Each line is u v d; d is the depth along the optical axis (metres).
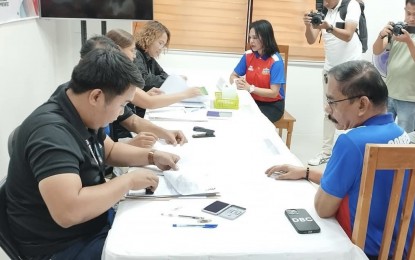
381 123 1.19
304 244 1.07
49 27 2.89
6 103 2.16
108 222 1.38
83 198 1.06
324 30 3.53
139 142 1.71
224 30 4.12
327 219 1.20
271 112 3.36
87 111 1.18
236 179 1.44
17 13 2.28
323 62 4.14
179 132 1.85
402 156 1.04
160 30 3.04
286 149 1.78
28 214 1.19
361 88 1.15
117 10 3.00
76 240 1.25
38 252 1.23
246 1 4.04
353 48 3.48
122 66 1.15
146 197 1.28
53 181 1.03
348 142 1.12
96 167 1.25
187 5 4.02
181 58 4.14
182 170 1.48
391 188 1.12
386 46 3.11
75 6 2.83
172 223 1.14
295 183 1.44
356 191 1.14
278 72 3.29
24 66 2.42
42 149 1.06
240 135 1.94
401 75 3.06
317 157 3.67
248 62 3.41
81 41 3.20
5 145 2.14
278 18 4.07
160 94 2.37
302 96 4.24
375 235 1.18
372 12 3.91
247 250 1.03
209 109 2.39
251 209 1.24
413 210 1.17
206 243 1.05
